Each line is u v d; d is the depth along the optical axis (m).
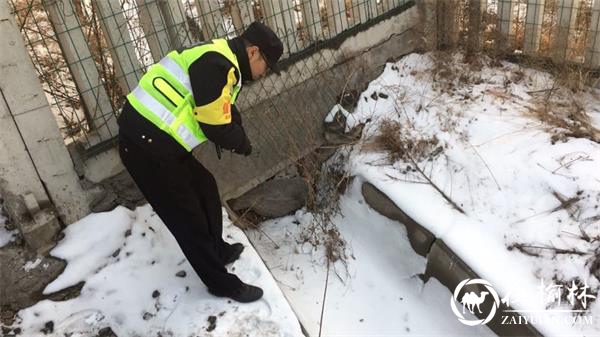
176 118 2.37
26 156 2.92
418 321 3.22
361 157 3.81
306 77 3.85
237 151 2.54
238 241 3.23
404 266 3.43
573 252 2.97
